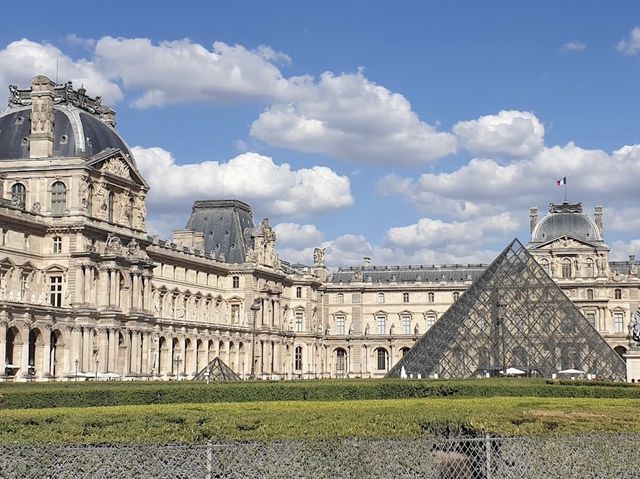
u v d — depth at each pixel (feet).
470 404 194.08
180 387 285.23
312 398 304.71
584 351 527.81
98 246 556.92
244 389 291.58
